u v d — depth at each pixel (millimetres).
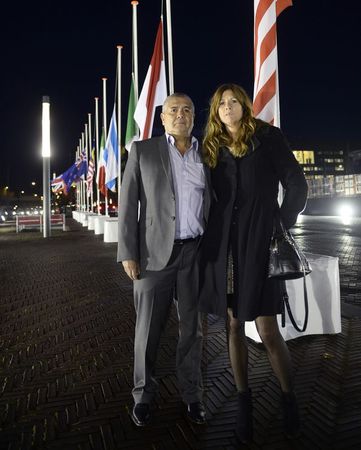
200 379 2480
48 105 16297
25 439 2203
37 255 10305
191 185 2295
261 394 2666
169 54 7004
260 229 2096
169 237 2242
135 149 2352
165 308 2391
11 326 4320
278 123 3871
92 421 2377
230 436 2207
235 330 2205
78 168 26844
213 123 2246
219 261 2162
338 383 2779
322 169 86750
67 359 3361
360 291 5500
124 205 2320
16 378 2990
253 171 2119
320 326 3729
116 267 8062
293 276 2041
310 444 2113
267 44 3877
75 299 5484
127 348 3596
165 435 2227
